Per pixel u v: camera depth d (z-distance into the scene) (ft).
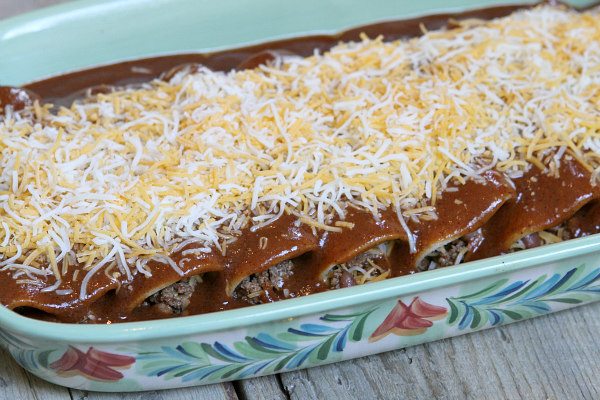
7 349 1.63
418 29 2.23
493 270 1.58
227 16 2.15
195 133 1.78
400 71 1.94
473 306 1.65
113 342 1.51
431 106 1.82
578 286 1.69
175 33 2.14
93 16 2.08
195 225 1.68
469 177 1.76
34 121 1.86
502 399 1.69
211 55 2.16
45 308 1.60
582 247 1.60
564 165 1.77
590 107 1.85
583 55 1.96
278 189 1.70
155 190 1.68
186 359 1.59
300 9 2.19
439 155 1.76
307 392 1.70
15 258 1.62
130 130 1.81
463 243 1.78
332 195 1.71
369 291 1.55
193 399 1.69
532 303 1.70
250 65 2.00
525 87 1.87
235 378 1.68
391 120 1.80
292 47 2.19
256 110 1.82
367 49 2.01
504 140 1.79
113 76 2.10
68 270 1.63
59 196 1.68
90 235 1.64
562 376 1.72
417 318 1.64
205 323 1.51
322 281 1.71
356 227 1.70
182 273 1.63
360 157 1.74
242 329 1.54
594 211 1.80
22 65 2.06
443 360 1.73
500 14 2.26
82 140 1.77
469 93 1.85
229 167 1.72
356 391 1.70
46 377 1.64
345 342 1.64
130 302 1.64
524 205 1.77
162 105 1.89
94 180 1.70
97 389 1.66
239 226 1.69
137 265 1.64
